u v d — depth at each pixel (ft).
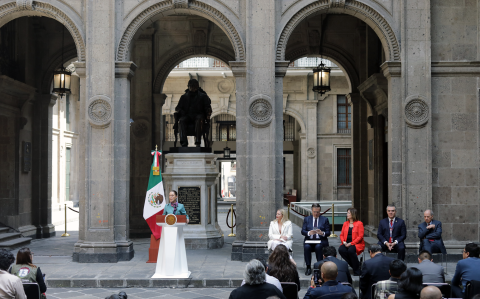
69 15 37.27
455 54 37.35
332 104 102.01
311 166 101.35
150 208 35.68
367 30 50.16
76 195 91.50
